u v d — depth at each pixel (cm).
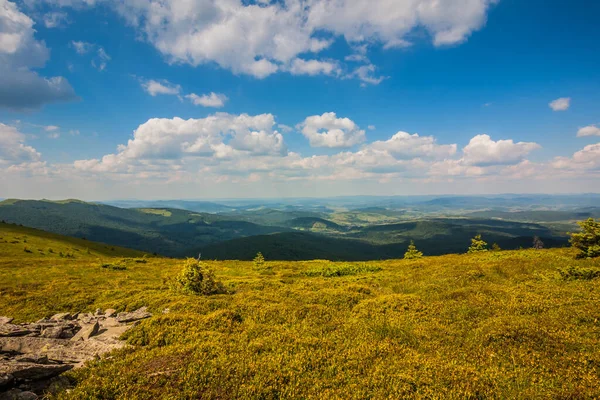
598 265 2317
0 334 1286
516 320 1401
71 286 2889
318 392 985
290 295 2272
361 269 3856
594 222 2694
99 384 949
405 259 5419
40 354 1099
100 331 1546
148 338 1380
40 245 7194
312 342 1341
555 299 1631
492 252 4172
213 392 948
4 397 820
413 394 936
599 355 1045
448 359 1162
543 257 2906
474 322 1506
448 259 4059
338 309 1917
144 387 952
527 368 1049
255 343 1308
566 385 923
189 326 1509
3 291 2606
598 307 1438
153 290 2605
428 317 1631
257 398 939
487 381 988
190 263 2538
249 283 2947
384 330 1493
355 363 1155
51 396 875
